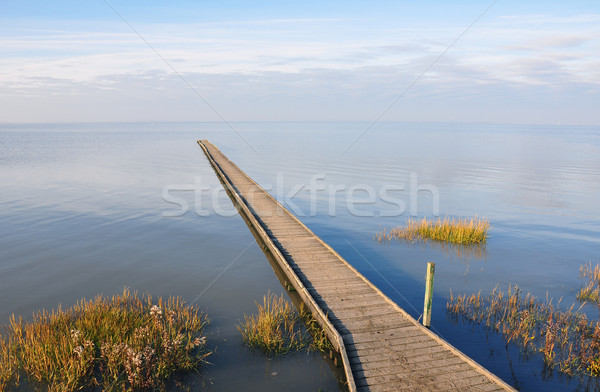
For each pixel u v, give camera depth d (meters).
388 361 9.17
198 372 9.73
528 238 22.00
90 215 25.36
